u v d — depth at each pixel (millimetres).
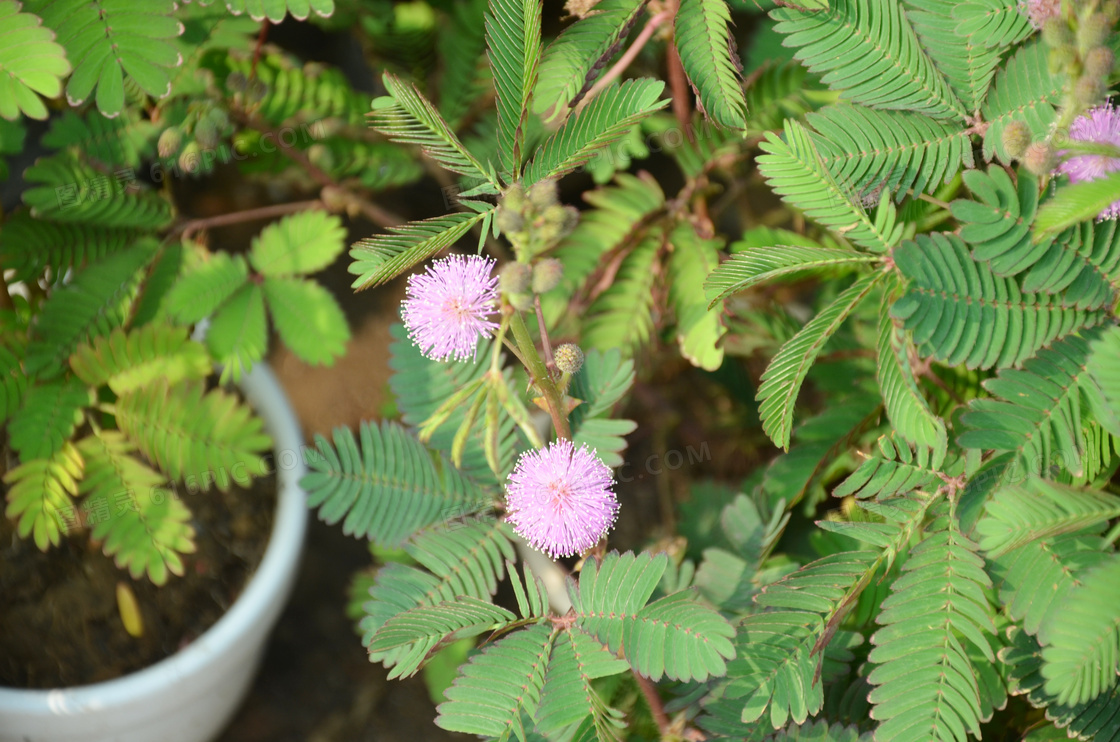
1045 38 492
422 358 543
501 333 478
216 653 591
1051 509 486
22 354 571
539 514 491
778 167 517
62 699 579
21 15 523
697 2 530
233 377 589
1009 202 506
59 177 583
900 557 526
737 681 508
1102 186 480
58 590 597
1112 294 506
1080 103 488
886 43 527
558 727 497
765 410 519
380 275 484
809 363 513
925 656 498
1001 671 513
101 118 587
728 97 526
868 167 526
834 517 568
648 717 557
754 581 548
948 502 513
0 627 590
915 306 505
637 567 501
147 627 599
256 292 597
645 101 493
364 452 541
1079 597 482
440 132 494
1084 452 502
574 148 498
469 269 491
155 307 590
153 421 567
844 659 524
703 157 598
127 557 560
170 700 593
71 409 569
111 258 589
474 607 509
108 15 534
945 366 572
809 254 514
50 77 525
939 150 526
